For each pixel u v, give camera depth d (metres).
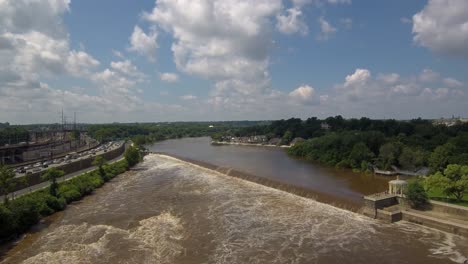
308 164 160.75
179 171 148.00
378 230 64.75
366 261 52.09
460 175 74.19
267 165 157.88
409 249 55.78
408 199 74.06
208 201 89.38
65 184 100.25
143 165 172.25
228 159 188.62
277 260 53.03
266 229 66.81
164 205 86.38
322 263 51.78
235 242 60.50
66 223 73.69
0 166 81.25
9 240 64.12
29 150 160.62
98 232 67.12
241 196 94.62
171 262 52.84
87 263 53.16
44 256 56.22
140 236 64.31
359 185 105.81
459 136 132.88
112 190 108.00
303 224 69.31
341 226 67.50
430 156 115.94
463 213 65.75
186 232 66.06
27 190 94.75
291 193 97.19
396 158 130.00
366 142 150.75
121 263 52.84
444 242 58.16
